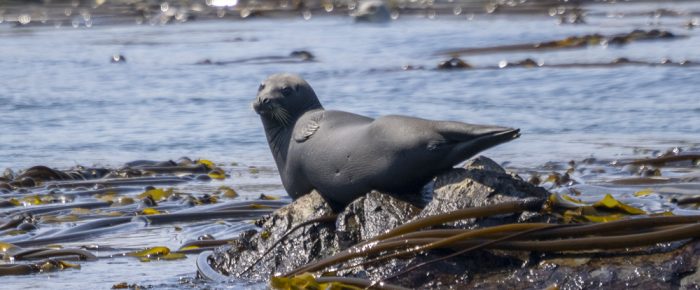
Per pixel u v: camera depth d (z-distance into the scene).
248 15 157.12
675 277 22.58
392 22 138.25
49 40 120.88
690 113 57.19
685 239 23.03
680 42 95.94
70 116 62.97
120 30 137.25
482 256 24.12
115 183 42.66
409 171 25.39
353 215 26.06
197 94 71.44
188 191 40.88
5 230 33.88
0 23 150.62
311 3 176.75
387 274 24.17
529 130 53.91
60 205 37.44
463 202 24.52
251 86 75.12
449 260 24.11
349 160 26.31
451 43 105.12
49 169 43.66
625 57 84.38
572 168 42.22
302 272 24.97
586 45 96.56
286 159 28.25
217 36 124.31
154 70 87.50
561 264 23.44
